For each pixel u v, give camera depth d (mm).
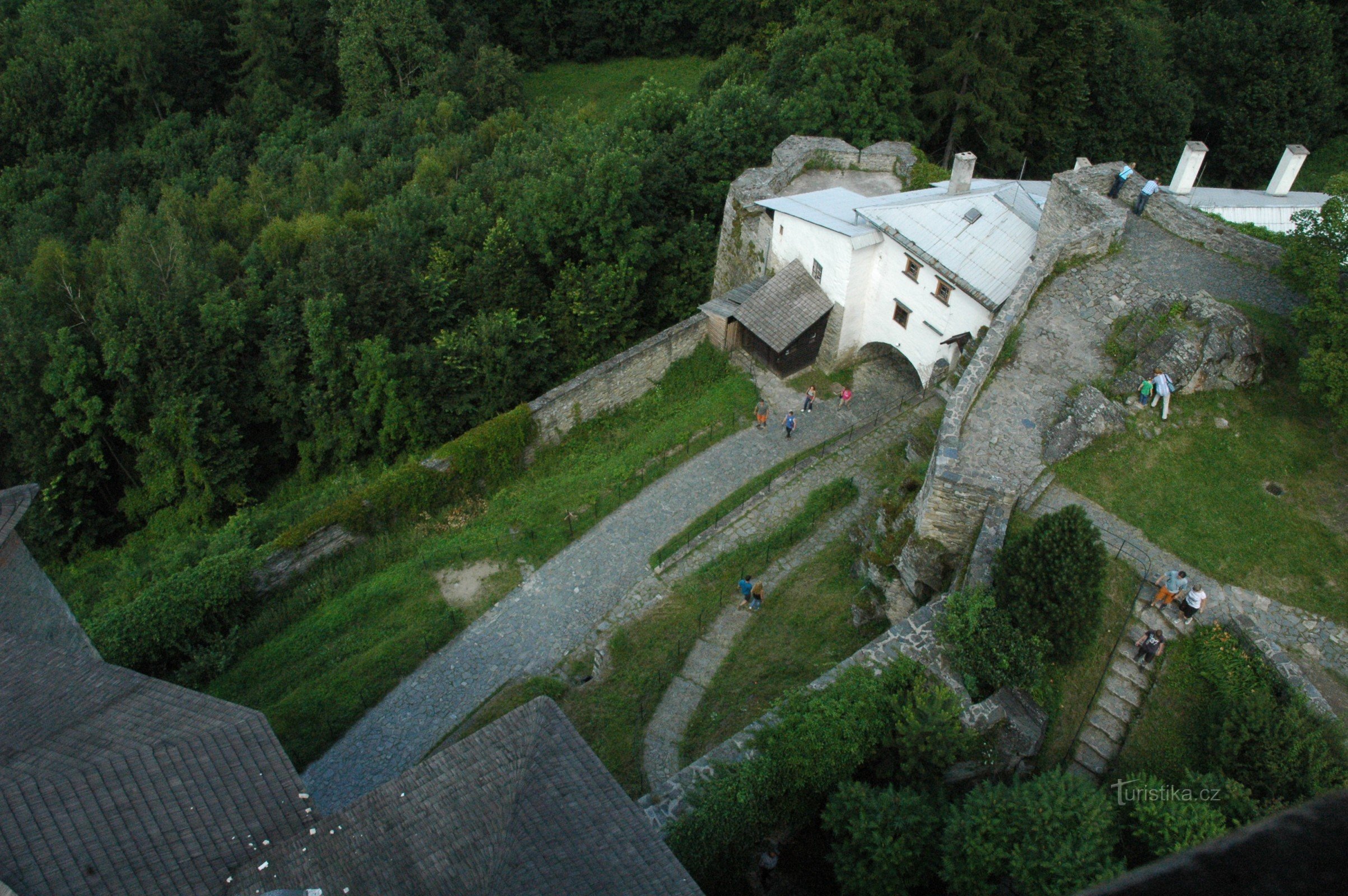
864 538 29078
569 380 39094
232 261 45000
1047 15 49188
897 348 36750
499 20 82625
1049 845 17422
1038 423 26812
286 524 35219
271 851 15695
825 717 20672
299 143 66312
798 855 21000
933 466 25438
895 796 19406
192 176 60500
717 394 37750
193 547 34406
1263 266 30938
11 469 39156
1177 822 18047
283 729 25875
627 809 15508
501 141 57375
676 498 33344
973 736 20609
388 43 70188
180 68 71938
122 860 14977
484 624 29156
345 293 38750
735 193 41344
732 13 80438
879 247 35406
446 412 38281
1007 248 32969
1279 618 22750
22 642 19500
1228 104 55906
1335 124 56188
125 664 27938
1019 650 21391
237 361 39562
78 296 39844
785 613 27812
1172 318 28469
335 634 29219
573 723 25000
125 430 37375
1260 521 24828
